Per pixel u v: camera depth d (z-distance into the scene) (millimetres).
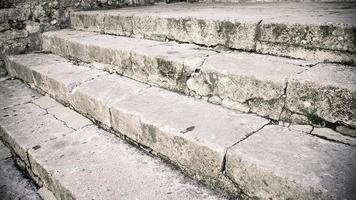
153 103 2346
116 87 2756
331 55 2160
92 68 3408
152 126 2037
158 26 3234
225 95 2215
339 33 2078
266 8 3486
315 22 2188
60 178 1966
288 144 1689
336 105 1736
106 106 2430
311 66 2127
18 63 3789
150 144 2125
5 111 3051
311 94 1814
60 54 4027
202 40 2877
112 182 1893
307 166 1485
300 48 2297
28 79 3689
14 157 2730
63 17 4559
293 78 1884
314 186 1352
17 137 2529
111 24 3834
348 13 2635
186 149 1859
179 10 3797
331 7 3186
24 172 2574
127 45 3119
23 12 4148
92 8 4773
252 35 2531
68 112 2963
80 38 3717
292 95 1887
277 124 1947
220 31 2715
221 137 1800
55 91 3162
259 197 1581
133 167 2027
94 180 1923
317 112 1818
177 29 3057
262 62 2299
